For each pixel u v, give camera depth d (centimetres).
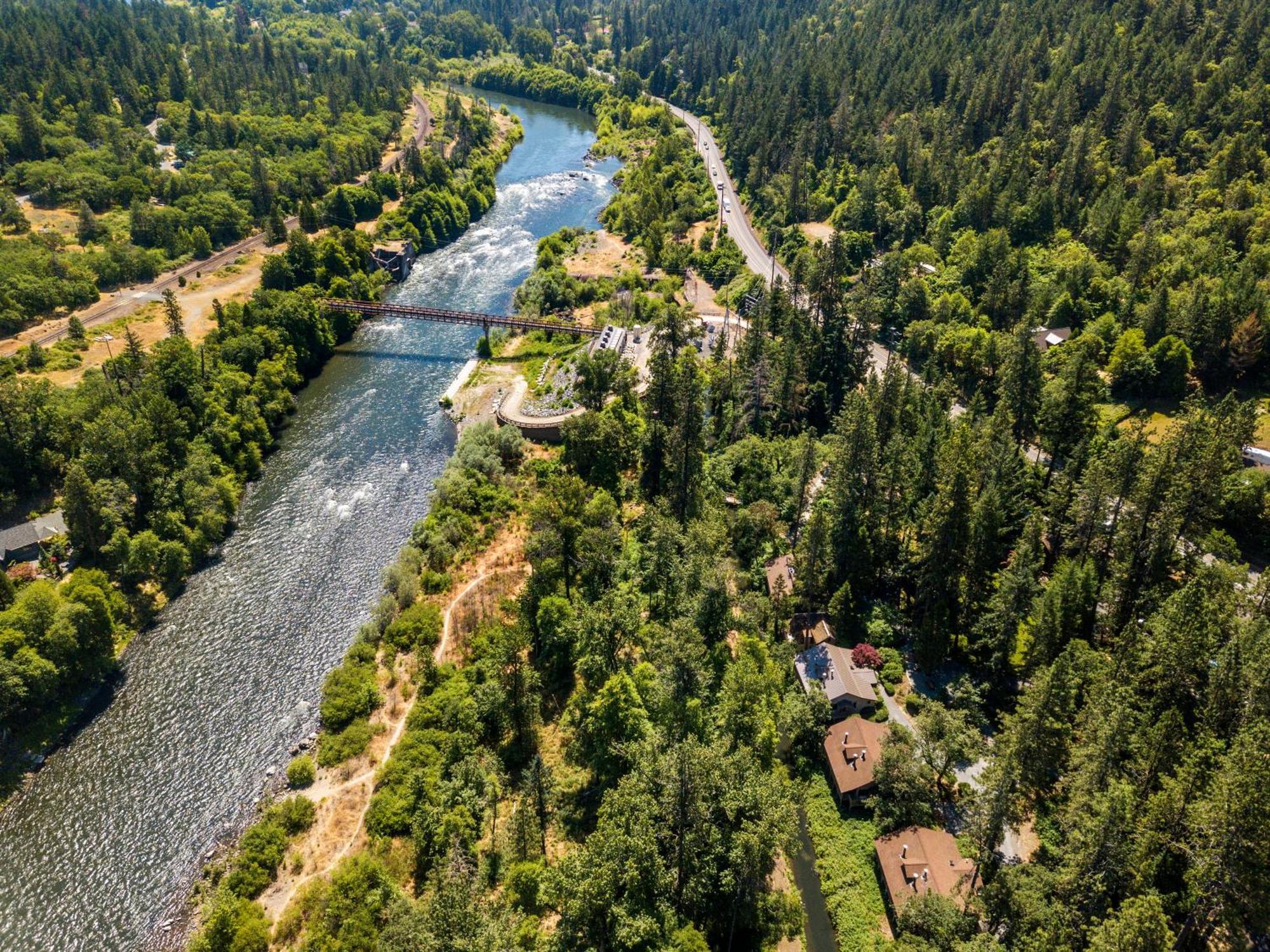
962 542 9725
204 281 19888
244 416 14812
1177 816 6388
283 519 13300
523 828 7506
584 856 6662
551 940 6600
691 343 17812
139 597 11400
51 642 9844
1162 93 19512
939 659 9738
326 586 11919
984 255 17338
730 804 6956
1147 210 17000
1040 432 12288
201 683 10350
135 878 8200
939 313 16750
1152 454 9562
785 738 9181
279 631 11125
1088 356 14262
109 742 9569
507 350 18462
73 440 12888
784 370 14050
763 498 12781
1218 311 13488
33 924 7800
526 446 15000
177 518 12194
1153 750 6931
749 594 10669
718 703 8725
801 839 8238
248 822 8681
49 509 12500
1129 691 7438
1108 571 9988
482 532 12838
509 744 9225
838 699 9300
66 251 19638
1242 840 5703
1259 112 17838
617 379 15725
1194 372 13950
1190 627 7562
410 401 16812
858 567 10744
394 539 12862
